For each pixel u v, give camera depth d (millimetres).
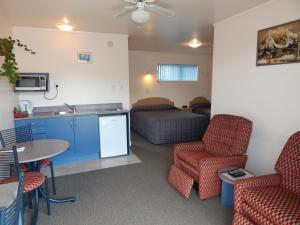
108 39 4270
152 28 3865
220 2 2609
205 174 2408
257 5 2693
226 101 3326
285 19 2396
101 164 3695
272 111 2602
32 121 3479
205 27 3787
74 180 3086
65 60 4031
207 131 3051
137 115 5797
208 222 2127
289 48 2357
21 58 3764
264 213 1586
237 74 3096
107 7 2785
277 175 1985
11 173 2197
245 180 1889
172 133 4777
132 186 2889
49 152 2162
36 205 2242
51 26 3688
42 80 3730
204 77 7184
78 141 3816
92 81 4258
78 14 3061
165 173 3303
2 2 2594
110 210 2340
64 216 2238
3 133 2645
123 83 4492
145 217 2211
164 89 6730
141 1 2244
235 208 1894
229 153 2629
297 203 1623
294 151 1911
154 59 6508
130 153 4238
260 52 2705
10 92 3203
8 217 1087
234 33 3115
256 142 2840
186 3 2650
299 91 2295
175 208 2367
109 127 3977
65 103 4129
